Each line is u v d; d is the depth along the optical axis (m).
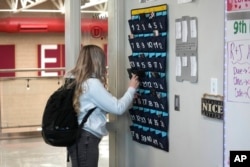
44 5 11.37
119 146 3.62
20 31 11.29
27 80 7.56
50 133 2.98
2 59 12.03
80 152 2.99
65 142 2.98
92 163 3.01
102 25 3.65
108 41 3.64
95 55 3.00
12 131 7.11
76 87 2.98
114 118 3.62
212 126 2.55
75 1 3.60
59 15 11.55
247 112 2.12
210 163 2.58
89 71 2.98
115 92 3.58
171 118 2.97
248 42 2.11
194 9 2.66
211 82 2.53
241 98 2.14
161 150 3.12
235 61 2.17
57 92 3.08
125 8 3.50
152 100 3.14
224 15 2.27
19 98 7.51
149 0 3.13
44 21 11.41
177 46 2.84
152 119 3.16
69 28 3.64
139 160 3.42
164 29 2.95
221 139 2.47
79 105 2.97
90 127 2.98
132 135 3.47
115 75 3.57
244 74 2.13
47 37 12.38
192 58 2.70
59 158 5.46
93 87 2.94
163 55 2.99
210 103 2.54
